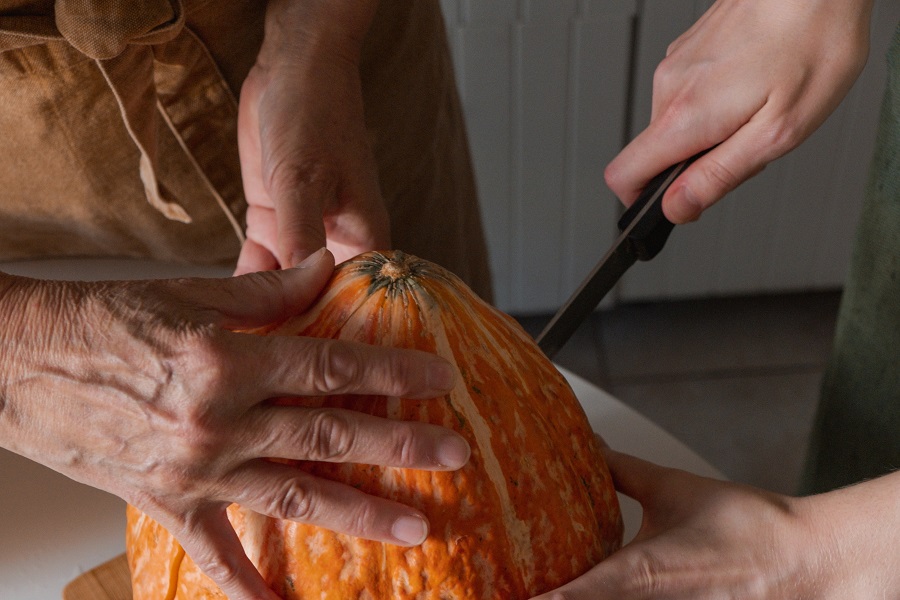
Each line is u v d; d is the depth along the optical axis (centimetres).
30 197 80
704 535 54
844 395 77
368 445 49
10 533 68
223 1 70
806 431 145
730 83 60
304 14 70
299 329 54
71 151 76
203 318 51
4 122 73
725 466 140
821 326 168
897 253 69
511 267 153
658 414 149
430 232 95
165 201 72
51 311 50
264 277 53
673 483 57
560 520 53
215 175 80
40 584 66
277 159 67
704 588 53
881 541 53
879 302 72
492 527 51
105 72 63
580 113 134
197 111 76
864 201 72
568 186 143
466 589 51
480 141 136
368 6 72
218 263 95
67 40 63
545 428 54
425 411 52
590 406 76
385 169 86
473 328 54
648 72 131
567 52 128
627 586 52
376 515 50
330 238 72
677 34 127
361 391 50
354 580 51
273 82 70
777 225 149
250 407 49
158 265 91
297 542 52
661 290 159
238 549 52
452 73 98
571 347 164
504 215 146
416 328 53
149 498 51
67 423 51
